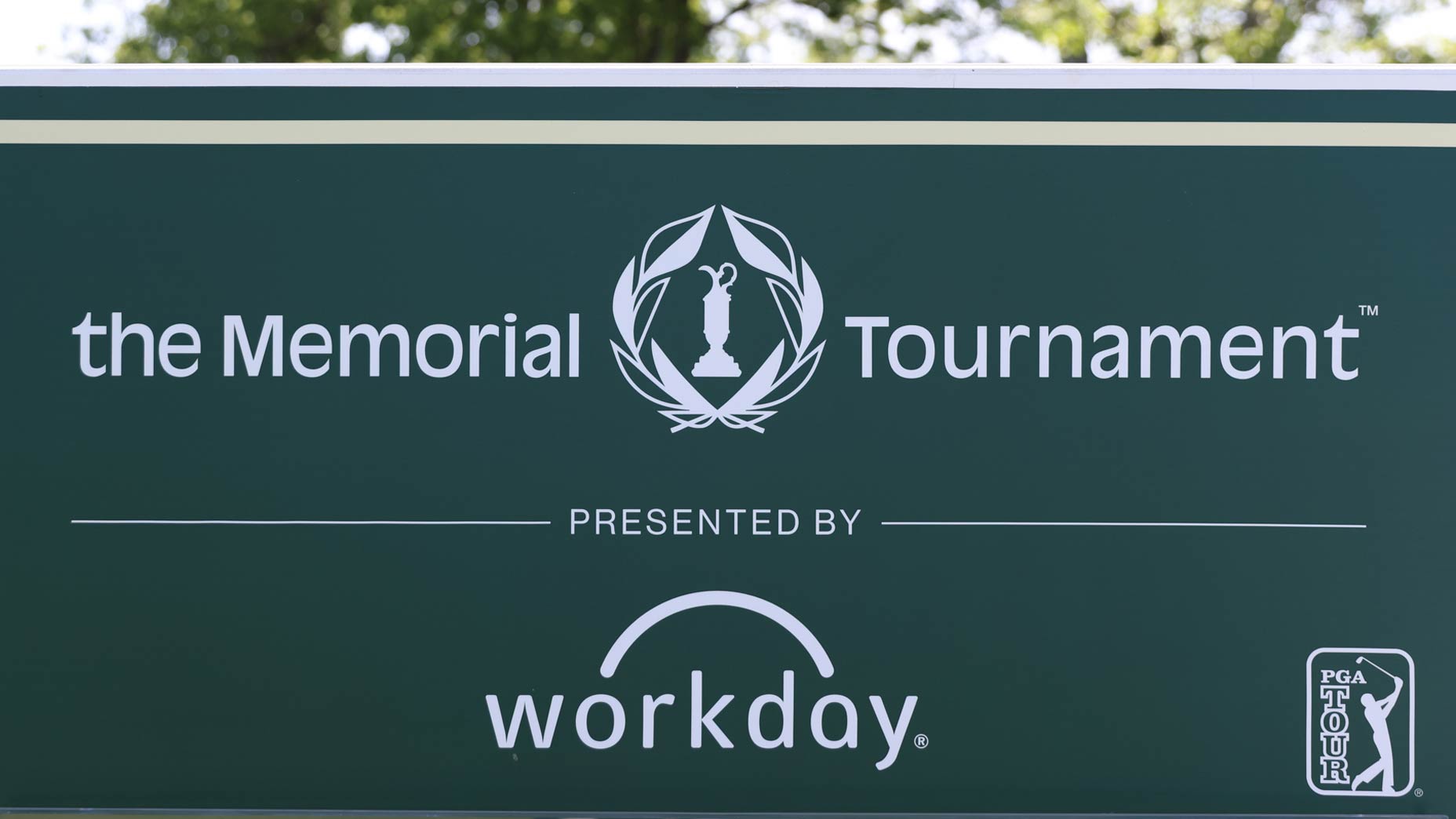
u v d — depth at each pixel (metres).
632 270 3.10
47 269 3.10
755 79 3.10
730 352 3.10
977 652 3.08
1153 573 3.08
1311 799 3.08
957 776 3.09
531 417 3.09
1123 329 3.08
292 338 3.09
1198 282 3.08
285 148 3.10
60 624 3.09
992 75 3.09
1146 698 3.08
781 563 3.09
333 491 3.09
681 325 3.10
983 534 3.08
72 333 3.09
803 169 3.10
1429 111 3.10
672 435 3.09
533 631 3.09
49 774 3.10
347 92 3.10
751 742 3.10
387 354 3.09
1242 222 3.09
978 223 3.09
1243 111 3.10
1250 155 3.09
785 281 3.10
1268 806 3.08
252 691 3.09
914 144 3.10
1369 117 3.10
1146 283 3.08
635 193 3.10
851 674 3.09
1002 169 3.09
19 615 3.09
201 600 3.09
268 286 3.09
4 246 3.10
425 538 3.09
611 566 3.09
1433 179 3.10
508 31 12.45
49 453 3.09
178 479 3.09
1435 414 3.08
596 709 3.10
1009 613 3.08
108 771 3.10
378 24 12.46
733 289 3.10
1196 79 3.09
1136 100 3.09
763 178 3.10
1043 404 3.08
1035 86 3.09
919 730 3.09
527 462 3.09
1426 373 3.08
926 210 3.09
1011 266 3.09
